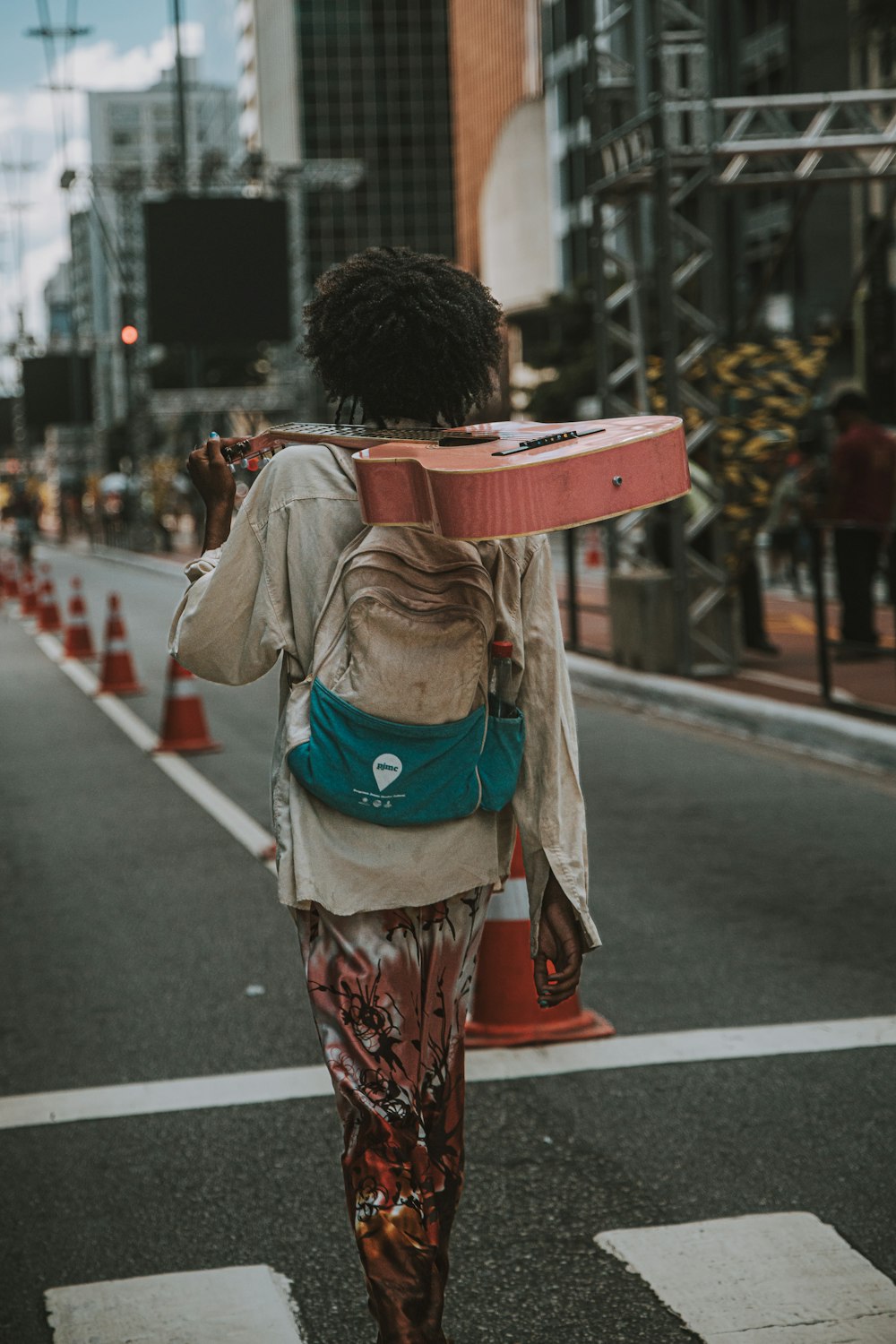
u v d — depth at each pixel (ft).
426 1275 7.80
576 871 8.48
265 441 8.88
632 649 47.55
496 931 16.62
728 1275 11.25
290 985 19.19
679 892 23.02
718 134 45.80
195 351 159.02
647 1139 13.88
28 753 39.47
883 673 44.37
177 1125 14.61
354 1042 8.11
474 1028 16.58
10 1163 13.82
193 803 31.89
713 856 25.30
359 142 409.08
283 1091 15.46
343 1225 12.43
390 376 8.49
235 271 138.51
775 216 152.35
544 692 8.41
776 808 29.04
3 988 19.42
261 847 27.30
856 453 45.93
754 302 51.88
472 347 8.59
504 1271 11.46
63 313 365.61
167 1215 12.66
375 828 8.07
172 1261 11.84
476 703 8.16
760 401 46.06
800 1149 13.56
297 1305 11.09
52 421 260.01
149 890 24.45
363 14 408.05
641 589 46.50
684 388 45.73
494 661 8.26
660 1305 10.85
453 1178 8.44
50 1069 16.29
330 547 8.20
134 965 20.25
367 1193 7.89
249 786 33.76
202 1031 17.42
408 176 409.69
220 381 258.98
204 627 8.52
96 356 242.58
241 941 21.29
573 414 163.22
